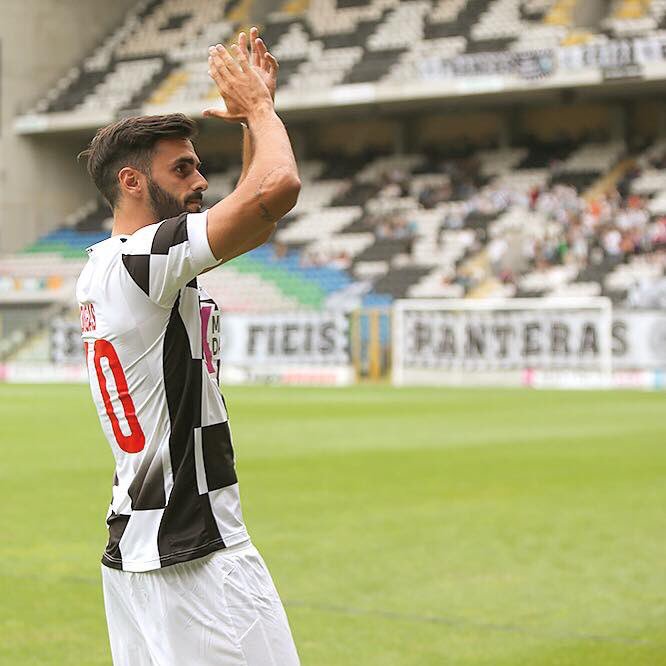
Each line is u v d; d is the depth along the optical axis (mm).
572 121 132000
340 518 31375
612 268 113562
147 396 9609
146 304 9484
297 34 140125
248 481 39062
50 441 54000
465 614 21000
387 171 136875
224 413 9953
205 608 9547
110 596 10000
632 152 127688
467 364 102500
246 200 9141
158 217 9898
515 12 131750
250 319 110875
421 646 18906
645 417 65938
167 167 9852
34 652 18719
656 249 114500
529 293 113875
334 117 139250
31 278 136250
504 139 133625
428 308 103875
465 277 117562
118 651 10086
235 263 130375
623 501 34219
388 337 105375
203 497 9633
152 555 9555
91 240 143875
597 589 22922
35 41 145375
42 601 22172
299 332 108688
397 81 124562
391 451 48594
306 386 101250
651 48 113375
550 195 124188
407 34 134000
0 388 101625
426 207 129750
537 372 99875
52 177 147750
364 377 106250
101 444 52625
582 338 98188
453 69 121688
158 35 148125
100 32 151375
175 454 9602
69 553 26812
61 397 87750
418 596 22391
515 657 18266
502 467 42844
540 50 117500
